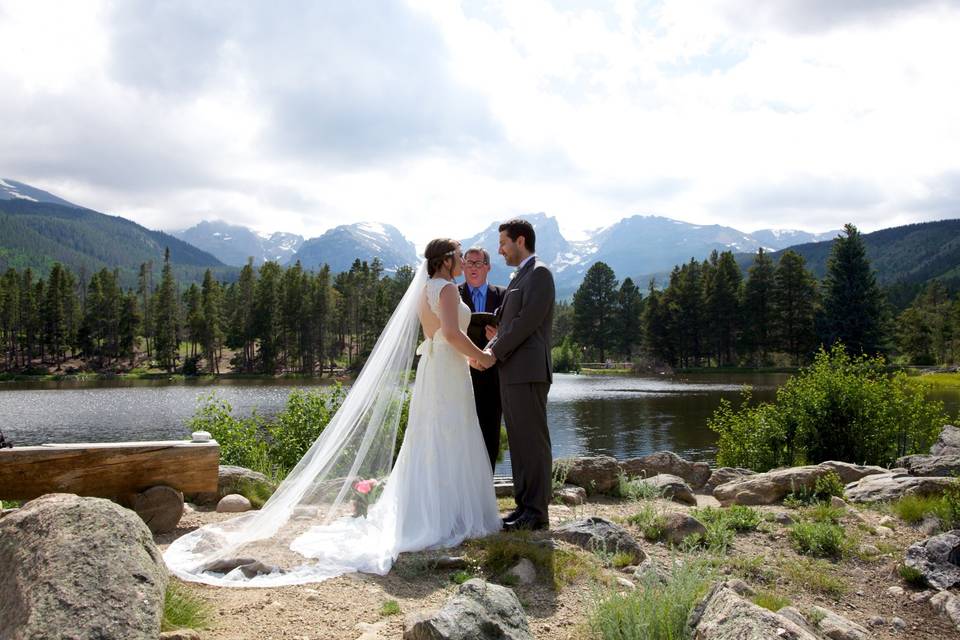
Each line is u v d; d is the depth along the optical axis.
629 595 3.24
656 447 21.38
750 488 6.91
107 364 94.44
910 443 11.69
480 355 4.83
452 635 2.71
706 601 3.11
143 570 2.78
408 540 4.47
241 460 9.25
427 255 5.05
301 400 10.00
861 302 68.50
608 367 88.00
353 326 97.50
